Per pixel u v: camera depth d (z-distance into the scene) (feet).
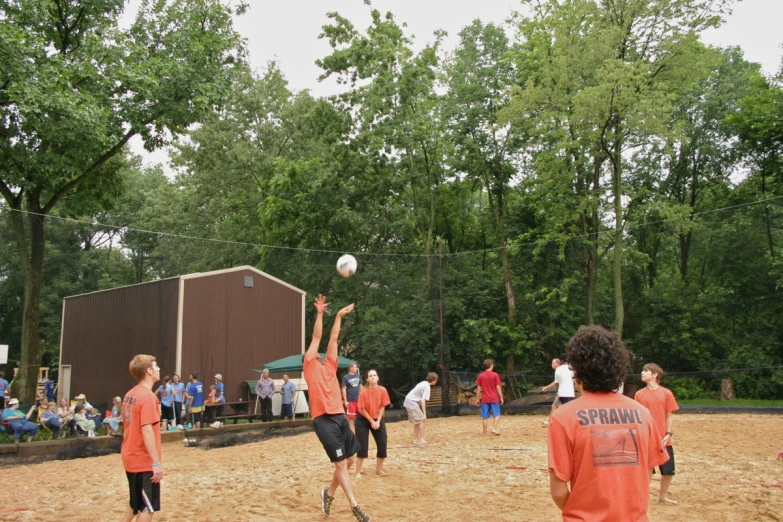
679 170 97.60
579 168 81.41
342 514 21.76
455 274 74.23
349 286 74.49
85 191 73.20
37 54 52.49
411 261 72.13
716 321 73.77
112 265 86.43
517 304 80.33
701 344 74.28
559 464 9.25
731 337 71.56
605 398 9.62
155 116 64.18
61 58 54.85
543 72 76.79
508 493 24.63
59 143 56.85
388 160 88.63
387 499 23.91
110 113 57.72
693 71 72.43
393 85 83.20
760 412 58.80
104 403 59.26
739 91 94.43
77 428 48.62
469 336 72.28
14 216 54.19
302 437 50.85
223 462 37.17
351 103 87.04
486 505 22.68
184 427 53.52
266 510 22.50
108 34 58.90
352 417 28.96
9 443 43.88
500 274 82.28
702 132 95.61
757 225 70.44
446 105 89.30
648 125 68.33
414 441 40.83
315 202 89.81
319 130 88.48
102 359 63.41
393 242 95.30
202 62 65.46
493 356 74.08
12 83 50.80
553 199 80.53
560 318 79.41
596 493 8.99
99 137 55.77
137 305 61.87
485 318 76.64
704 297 74.59
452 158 89.92
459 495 24.45
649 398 22.77
